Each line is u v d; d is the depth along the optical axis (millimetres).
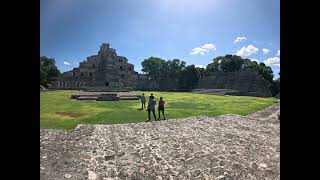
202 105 43656
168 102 47969
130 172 11695
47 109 34719
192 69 123000
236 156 14219
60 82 111250
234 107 41688
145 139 17672
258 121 26500
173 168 12383
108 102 46531
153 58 128625
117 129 21109
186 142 16953
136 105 41562
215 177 11453
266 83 107188
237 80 111062
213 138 18234
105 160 13234
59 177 10844
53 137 17719
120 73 110312
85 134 18812
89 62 113625
